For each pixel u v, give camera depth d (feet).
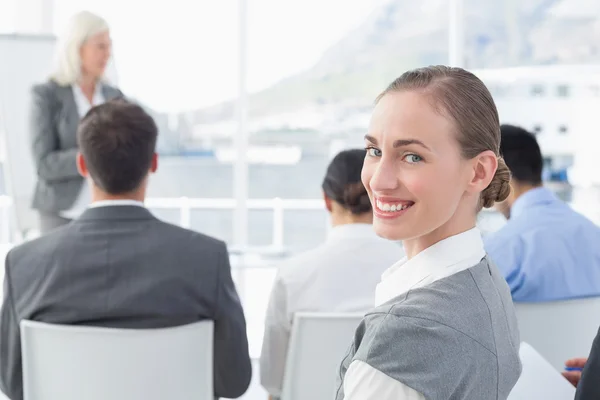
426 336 2.79
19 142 12.49
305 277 6.42
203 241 5.61
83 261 5.40
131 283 5.39
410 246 3.30
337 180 6.42
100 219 5.53
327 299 6.38
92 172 5.57
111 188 5.57
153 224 5.58
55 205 10.84
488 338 2.94
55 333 5.33
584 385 3.34
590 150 13.75
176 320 5.47
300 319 6.15
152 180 14.43
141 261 5.42
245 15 13.93
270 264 13.35
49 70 12.52
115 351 5.37
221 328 5.68
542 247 6.75
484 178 3.04
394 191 2.97
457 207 3.11
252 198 14.56
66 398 5.49
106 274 5.38
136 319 5.40
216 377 5.90
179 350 5.49
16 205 12.52
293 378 6.32
